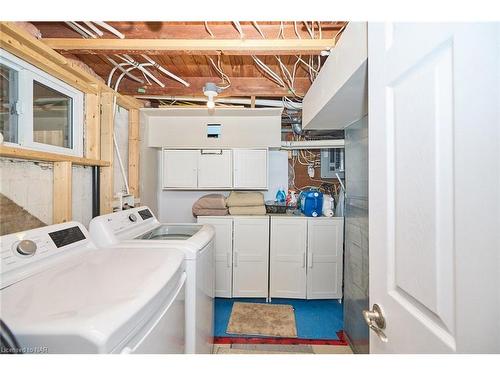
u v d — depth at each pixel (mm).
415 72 572
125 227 1604
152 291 827
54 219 1465
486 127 404
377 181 744
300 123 2979
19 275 891
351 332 1999
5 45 1134
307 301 2791
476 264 416
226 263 2762
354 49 1144
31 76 1325
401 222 628
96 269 993
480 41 415
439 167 494
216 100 2619
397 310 639
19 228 1262
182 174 2805
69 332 600
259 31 1427
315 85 1846
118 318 663
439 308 490
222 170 2805
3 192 1188
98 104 1816
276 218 2760
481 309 410
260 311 2533
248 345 2018
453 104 458
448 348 463
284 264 2760
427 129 527
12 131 1257
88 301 734
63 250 1117
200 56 1887
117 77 2213
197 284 1354
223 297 2812
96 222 1413
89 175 1841
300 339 2115
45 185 1426
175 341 1084
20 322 617
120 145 2264
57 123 1559
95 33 1468
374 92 767
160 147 2854
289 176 3320
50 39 1432
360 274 1857
